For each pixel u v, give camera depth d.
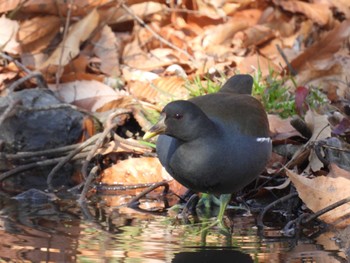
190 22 14.51
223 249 8.03
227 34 14.09
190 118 8.85
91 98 12.40
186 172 9.09
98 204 9.94
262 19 14.58
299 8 14.53
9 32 13.23
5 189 10.59
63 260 7.48
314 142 10.04
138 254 7.75
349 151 10.18
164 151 9.25
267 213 9.73
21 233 8.46
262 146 9.36
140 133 11.98
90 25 13.27
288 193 10.24
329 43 13.24
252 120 9.32
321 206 8.98
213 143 8.95
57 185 10.83
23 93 12.21
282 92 11.91
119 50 13.68
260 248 8.13
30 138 12.13
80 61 13.01
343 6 14.88
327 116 10.85
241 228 9.00
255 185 10.29
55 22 13.70
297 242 8.37
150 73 13.16
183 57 13.59
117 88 12.88
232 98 9.55
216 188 9.21
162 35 14.13
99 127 11.91
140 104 12.15
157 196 10.42
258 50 13.92
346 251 8.02
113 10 14.01
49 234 8.45
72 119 12.12
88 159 10.79
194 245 8.16
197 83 12.16
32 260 7.48
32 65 13.20
